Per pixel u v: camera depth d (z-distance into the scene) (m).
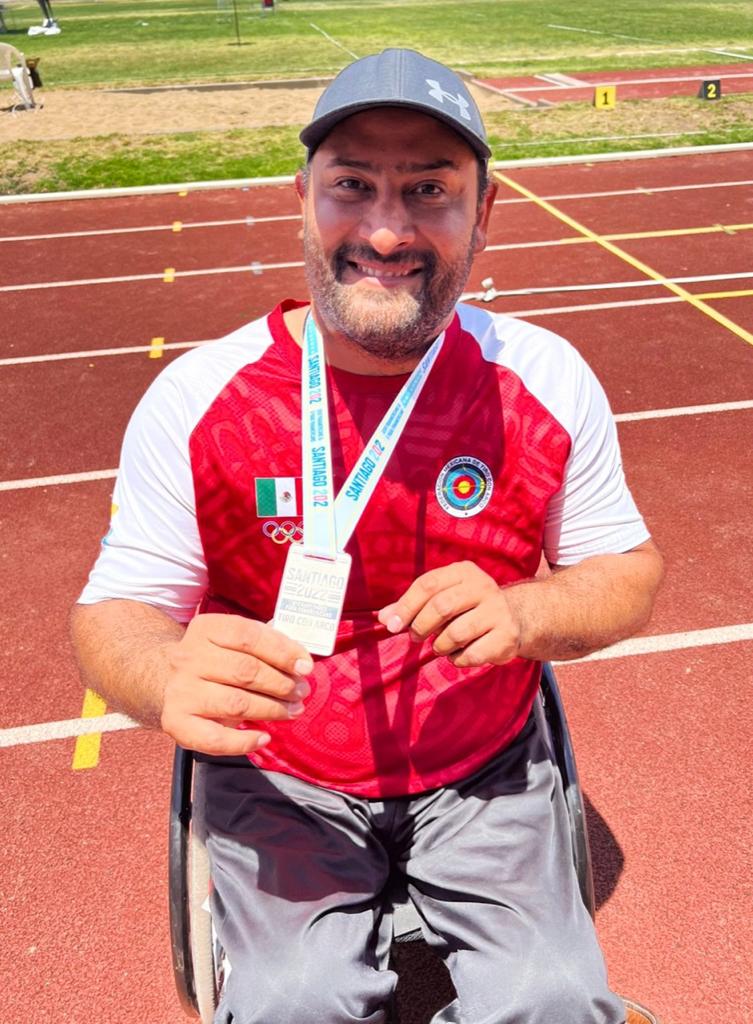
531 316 6.88
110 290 7.88
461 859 1.60
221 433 1.54
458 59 19.80
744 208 9.58
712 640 3.44
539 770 1.73
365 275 1.44
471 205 1.44
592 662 3.34
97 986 2.29
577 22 26.81
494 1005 1.44
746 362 5.93
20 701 3.30
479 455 1.56
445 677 1.60
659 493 4.46
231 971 1.51
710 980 2.25
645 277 7.66
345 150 1.37
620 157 11.73
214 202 10.56
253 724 1.64
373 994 1.46
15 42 26.73
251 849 1.61
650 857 2.58
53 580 3.99
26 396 5.86
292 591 1.44
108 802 2.85
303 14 32.00
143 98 16.25
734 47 20.94
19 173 11.80
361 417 1.56
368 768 1.63
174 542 1.58
